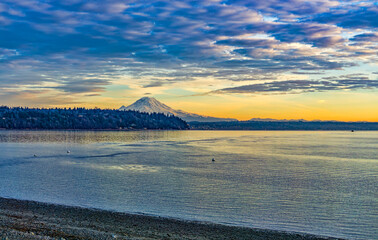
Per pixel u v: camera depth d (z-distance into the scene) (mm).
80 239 23766
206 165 82625
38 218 31094
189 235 28203
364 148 153625
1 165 79375
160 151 126312
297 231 31281
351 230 31906
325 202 42812
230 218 35219
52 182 55594
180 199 43562
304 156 110562
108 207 38938
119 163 85875
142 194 46469
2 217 29875
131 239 25062
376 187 53812
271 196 46000
